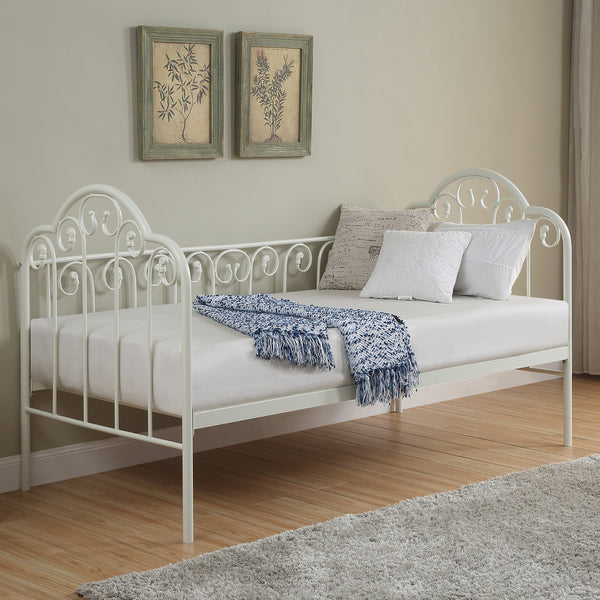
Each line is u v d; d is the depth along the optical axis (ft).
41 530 10.06
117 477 11.98
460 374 12.13
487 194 16.02
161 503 10.94
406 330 11.39
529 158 17.12
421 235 13.44
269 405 10.34
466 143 16.16
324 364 10.60
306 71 13.88
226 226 13.39
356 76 14.64
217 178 13.24
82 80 11.82
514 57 16.70
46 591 8.49
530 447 13.21
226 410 9.98
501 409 15.40
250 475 12.00
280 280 14.14
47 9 11.46
